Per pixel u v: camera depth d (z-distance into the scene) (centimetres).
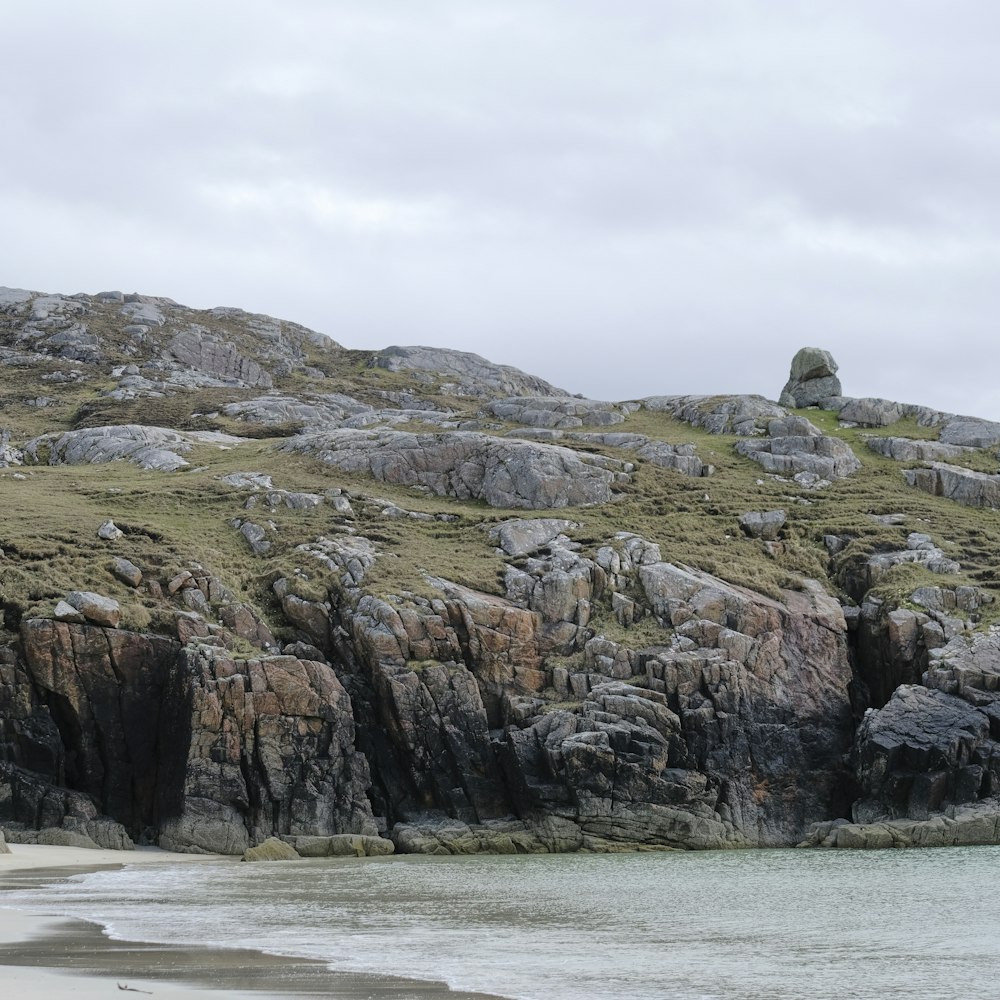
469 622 6028
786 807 5853
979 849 5081
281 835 5325
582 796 5462
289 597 6191
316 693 5575
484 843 5331
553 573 6444
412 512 7694
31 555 6141
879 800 5625
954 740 5597
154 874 4291
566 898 3541
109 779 5469
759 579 6831
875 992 2133
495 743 5706
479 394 17800
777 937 2770
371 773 5712
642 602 6519
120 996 1903
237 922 2952
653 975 2273
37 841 5153
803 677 6225
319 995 1988
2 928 2784
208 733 5347
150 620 5716
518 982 2175
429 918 3069
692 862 4781
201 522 7338
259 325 18675
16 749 5316
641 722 5691
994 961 2455
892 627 6344
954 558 7281
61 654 5431
